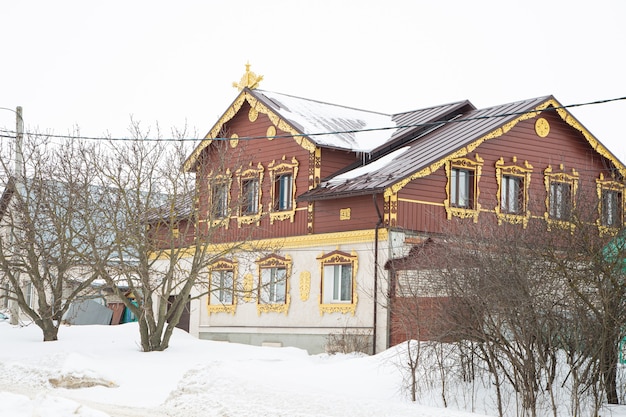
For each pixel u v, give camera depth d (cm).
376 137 4103
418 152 3772
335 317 3700
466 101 4175
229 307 4191
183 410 2072
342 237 3684
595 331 1861
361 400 1980
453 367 2206
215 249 4197
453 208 3634
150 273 3381
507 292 1842
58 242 3334
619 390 2050
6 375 2672
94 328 3769
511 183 3831
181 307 3222
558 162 3934
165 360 2952
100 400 2264
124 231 3173
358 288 3603
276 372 2467
